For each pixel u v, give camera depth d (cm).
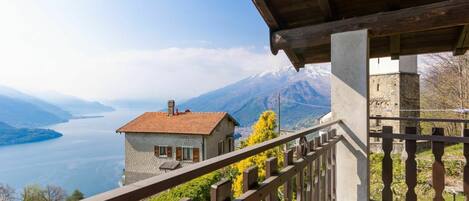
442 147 243
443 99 1517
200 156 1623
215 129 1720
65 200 2414
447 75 1472
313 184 200
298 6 277
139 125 1789
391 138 263
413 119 326
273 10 282
